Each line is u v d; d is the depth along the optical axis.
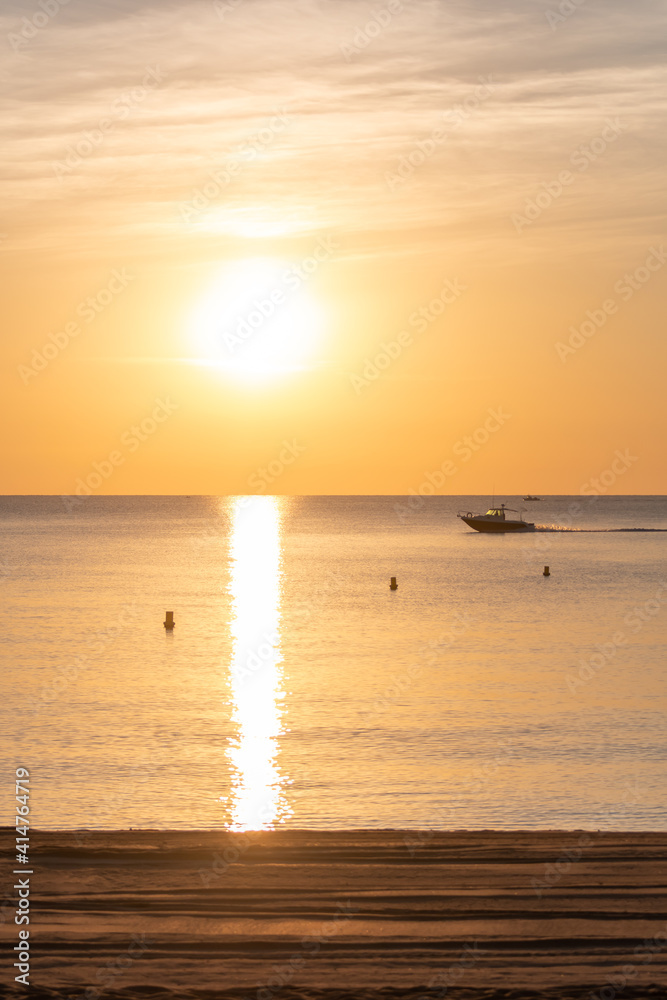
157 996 7.83
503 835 12.35
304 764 24.17
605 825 19.00
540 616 62.09
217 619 60.88
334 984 8.06
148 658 44.38
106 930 9.12
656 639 50.75
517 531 180.25
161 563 114.88
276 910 9.62
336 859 11.24
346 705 32.62
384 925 9.27
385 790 21.70
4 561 118.12
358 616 62.53
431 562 116.19
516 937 9.01
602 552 134.50
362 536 187.75
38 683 36.97
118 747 26.08
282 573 100.19
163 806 20.31
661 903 9.80
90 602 71.62
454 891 10.13
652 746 26.27
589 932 9.12
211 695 34.38
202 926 9.23
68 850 11.48
